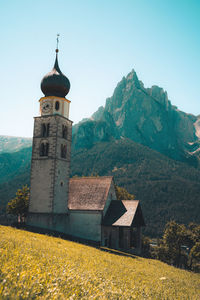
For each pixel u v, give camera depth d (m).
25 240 22.45
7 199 175.00
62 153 46.75
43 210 43.44
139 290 13.35
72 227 45.91
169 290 17.08
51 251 18.64
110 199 49.16
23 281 8.02
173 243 75.06
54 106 46.75
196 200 192.75
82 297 8.05
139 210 48.16
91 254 25.64
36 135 46.78
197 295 18.58
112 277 14.81
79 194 49.31
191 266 73.75
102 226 44.78
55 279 9.18
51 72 48.62
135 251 46.84
